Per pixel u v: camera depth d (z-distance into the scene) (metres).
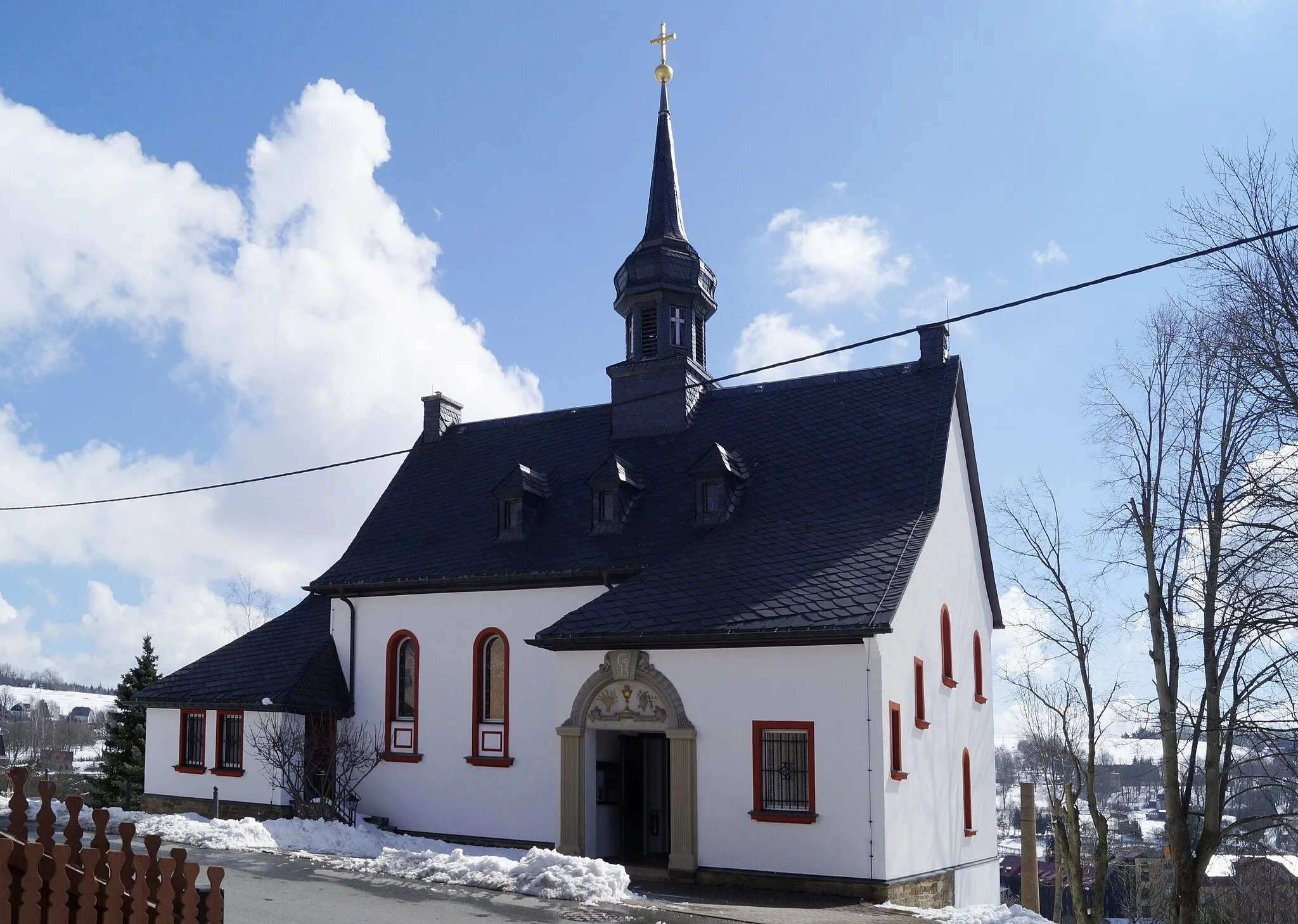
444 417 29.86
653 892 16.80
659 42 28.77
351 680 24.80
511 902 14.41
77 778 58.66
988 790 24.73
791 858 17.38
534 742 22.22
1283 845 26.45
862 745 17.20
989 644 26.22
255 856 17.42
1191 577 24.20
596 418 27.39
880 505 21.09
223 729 24.72
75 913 6.76
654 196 27.86
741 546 21.02
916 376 24.14
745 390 26.05
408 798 23.50
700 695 18.52
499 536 24.52
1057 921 25.86
